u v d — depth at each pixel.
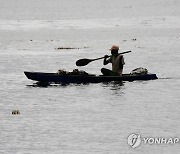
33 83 77.56
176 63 96.62
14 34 168.00
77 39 150.88
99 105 62.91
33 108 62.16
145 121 55.53
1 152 46.69
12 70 91.25
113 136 50.72
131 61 100.44
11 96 68.88
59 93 69.88
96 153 46.28
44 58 106.31
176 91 70.38
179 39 140.25
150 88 72.31
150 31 169.75
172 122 55.03
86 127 53.69
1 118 57.72
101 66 95.56
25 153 46.34
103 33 167.62
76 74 76.31
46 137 50.66
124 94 68.75
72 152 46.53
